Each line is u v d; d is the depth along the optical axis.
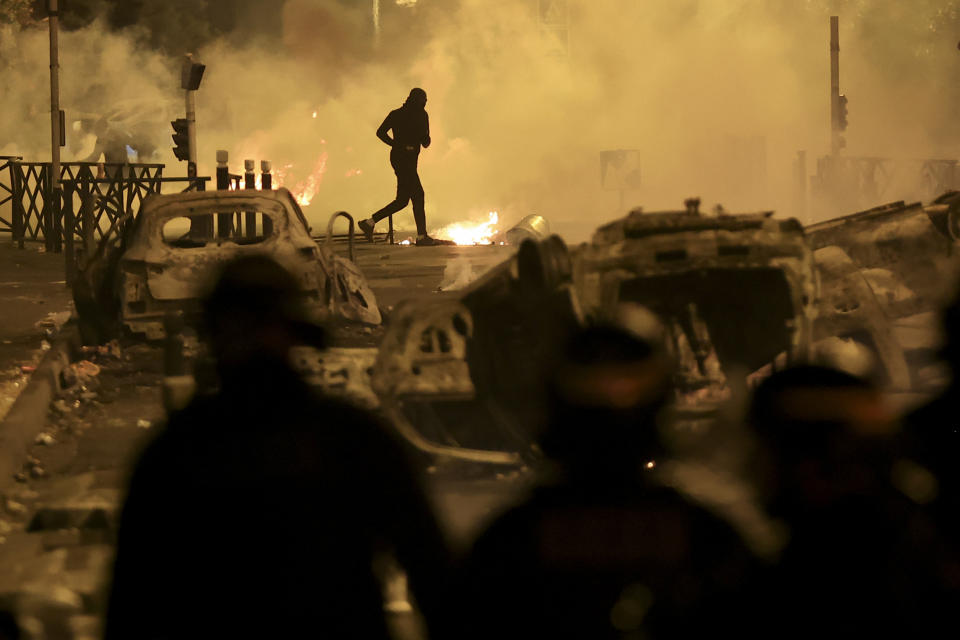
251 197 46.22
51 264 76.94
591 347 10.35
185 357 40.88
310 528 11.77
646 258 27.12
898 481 11.25
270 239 45.53
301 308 12.54
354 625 11.84
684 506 10.31
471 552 10.50
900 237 36.31
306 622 11.70
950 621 10.80
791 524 10.88
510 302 27.55
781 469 10.90
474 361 28.17
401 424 28.33
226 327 12.23
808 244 27.72
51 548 25.28
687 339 27.94
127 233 48.88
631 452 10.30
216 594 11.74
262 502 11.78
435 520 12.27
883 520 10.80
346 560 11.87
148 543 11.89
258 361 12.19
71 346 44.97
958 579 10.93
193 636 11.76
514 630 10.18
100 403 38.78
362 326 46.88
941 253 36.22
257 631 11.69
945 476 12.41
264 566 11.73
